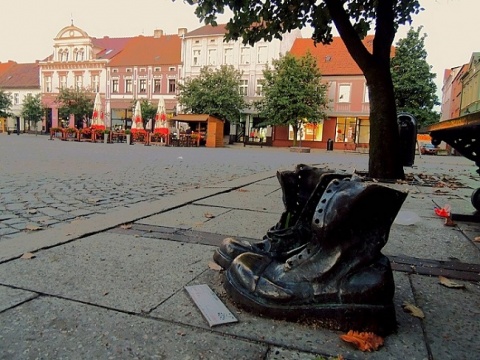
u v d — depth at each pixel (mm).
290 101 32031
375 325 1491
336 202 1548
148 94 45656
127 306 1701
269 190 5680
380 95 7352
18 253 2396
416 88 33594
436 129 3570
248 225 3354
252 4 6852
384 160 7516
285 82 32156
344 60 38625
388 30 7062
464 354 1383
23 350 1343
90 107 45656
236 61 41156
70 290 1859
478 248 2795
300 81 32250
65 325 1523
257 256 1786
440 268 2336
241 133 41188
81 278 2021
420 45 34062
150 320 1580
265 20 7195
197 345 1400
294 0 7148
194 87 36375
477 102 31344
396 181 7215
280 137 39594
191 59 43188
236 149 26984
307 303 1555
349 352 1380
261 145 38844
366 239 1566
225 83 36312
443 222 3676
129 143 28281
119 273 2107
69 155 13617
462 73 40719
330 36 8234
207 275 2102
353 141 37750
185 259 2375
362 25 8477
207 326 1537
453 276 2197
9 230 3227
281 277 1630
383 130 7426
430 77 34250
